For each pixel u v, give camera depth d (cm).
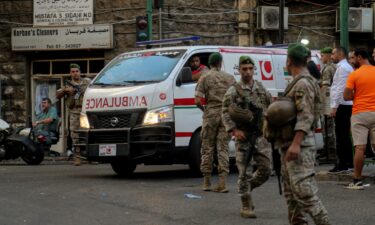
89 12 2066
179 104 1256
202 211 909
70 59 2120
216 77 1073
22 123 2114
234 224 823
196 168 1282
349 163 1212
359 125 1063
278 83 1450
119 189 1116
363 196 1016
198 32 2073
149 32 1841
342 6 1534
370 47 2223
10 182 1223
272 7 2098
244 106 847
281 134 652
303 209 656
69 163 1730
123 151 1239
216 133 1074
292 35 2186
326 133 1579
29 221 847
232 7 2106
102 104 1279
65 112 2114
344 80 1177
